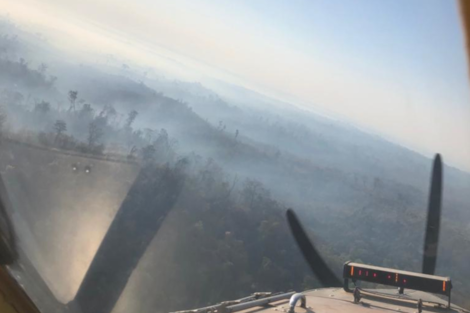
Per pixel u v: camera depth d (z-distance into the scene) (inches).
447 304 155.6
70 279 158.7
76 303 156.3
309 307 148.1
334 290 169.0
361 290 169.0
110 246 166.1
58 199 167.0
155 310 160.2
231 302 145.7
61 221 164.7
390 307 153.5
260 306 147.4
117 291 161.8
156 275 163.2
